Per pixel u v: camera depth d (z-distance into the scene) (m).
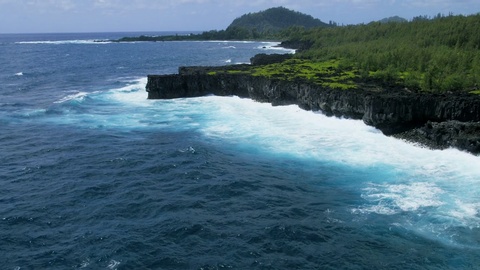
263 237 29.92
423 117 51.84
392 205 33.72
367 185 37.75
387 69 72.44
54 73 121.38
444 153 45.06
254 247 28.73
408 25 123.50
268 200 35.72
